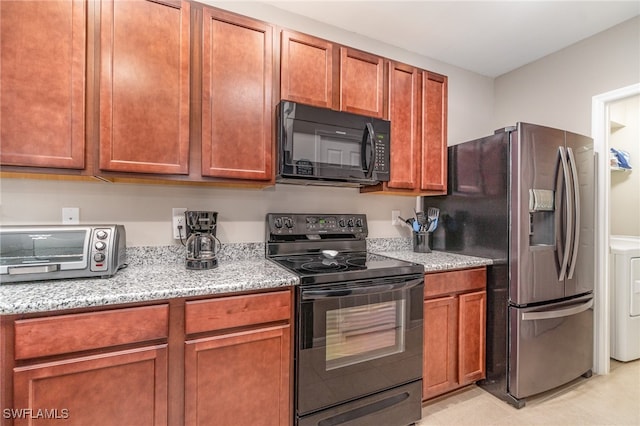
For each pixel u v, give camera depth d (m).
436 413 1.87
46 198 1.55
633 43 2.12
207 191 1.89
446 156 2.30
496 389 2.03
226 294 1.32
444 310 1.94
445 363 1.95
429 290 1.88
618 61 2.19
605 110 2.30
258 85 1.66
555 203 2.04
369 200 2.43
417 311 1.76
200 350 1.27
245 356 1.35
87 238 1.37
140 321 1.18
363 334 1.59
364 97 1.96
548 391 2.11
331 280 1.51
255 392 1.37
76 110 1.30
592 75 2.34
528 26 2.24
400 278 1.70
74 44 1.29
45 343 1.05
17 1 1.22
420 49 2.58
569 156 2.09
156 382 1.21
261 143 1.66
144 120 1.41
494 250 2.07
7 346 1.02
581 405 1.95
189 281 1.35
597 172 2.32
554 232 2.04
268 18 2.07
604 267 2.33
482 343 2.08
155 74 1.43
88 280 1.34
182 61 1.48
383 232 2.50
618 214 3.25
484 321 2.09
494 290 2.06
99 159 1.34
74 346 1.09
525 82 2.81
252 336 1.36
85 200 1.62
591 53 2.35
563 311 2.04
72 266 1.32
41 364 1.05
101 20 1.34
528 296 1.94
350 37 2.35
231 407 1.33
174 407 1.24
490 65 2.83
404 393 1.72
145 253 1.73
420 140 2.19
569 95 2.48
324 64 1.84
